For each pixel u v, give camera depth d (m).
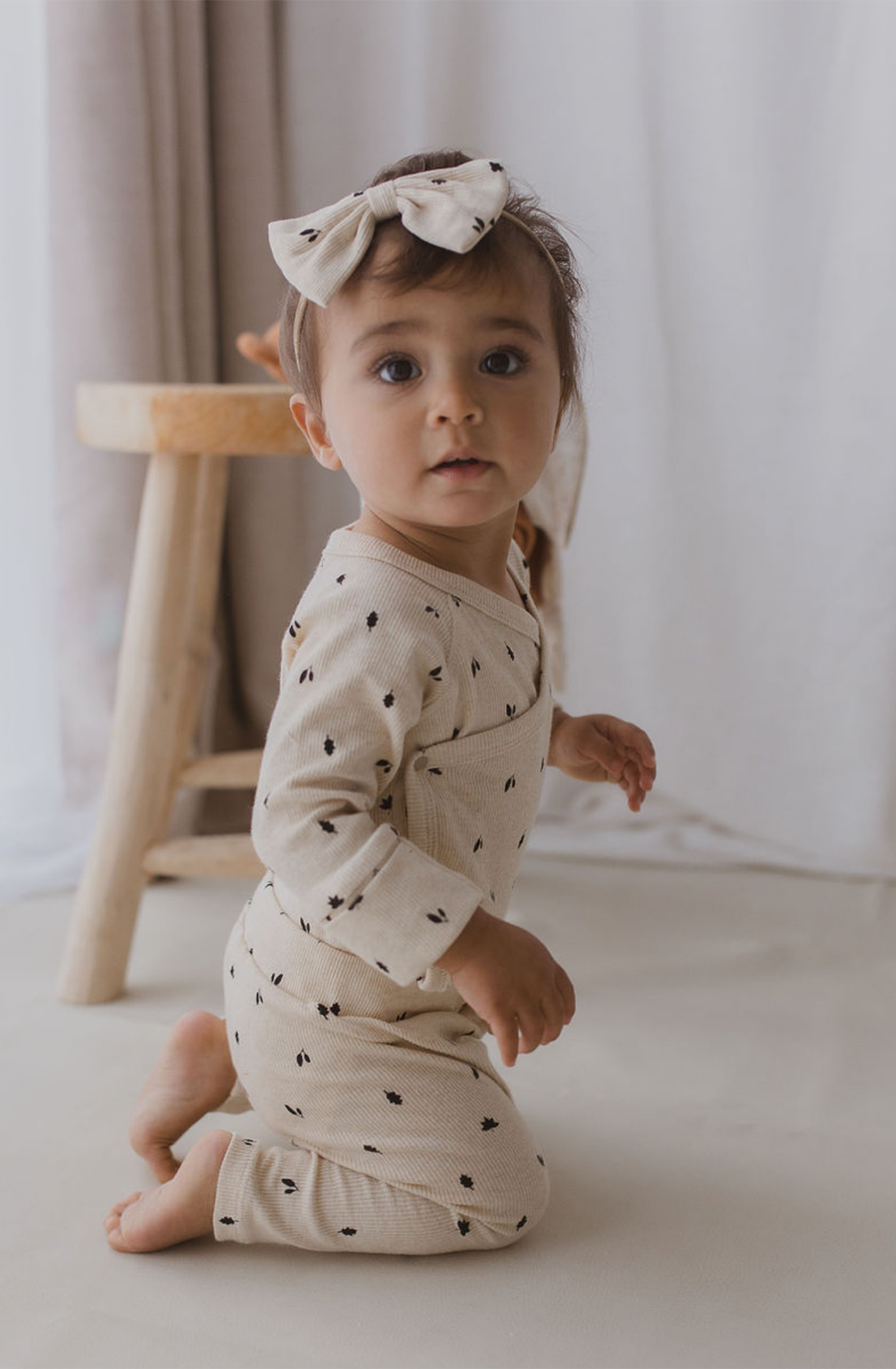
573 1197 0.80
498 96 1.45
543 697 0.79
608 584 1.49
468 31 1.45
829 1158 0.85
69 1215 0.79
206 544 1.24
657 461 1.45
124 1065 0.97
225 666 1.59
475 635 0.74
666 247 1.40
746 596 1.43
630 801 0.88
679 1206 0.80
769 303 1.37
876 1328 0.69
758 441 1.40
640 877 1.38
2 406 1.42
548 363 0.72
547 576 0.99
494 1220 0.73
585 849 1.44
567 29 1.41
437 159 0.78
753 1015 1.06
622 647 1.50
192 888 1.35
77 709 1.45
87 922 1.08
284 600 1.55
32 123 1.38
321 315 0.72
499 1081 0.77
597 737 0.87
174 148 1.42
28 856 1.40
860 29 1.29
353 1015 0.73
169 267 1.43
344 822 0.68
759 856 1.41
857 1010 1.07
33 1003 1.08
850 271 1.33
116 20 1.33
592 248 1.43
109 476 1.41
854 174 1.31
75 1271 0.74
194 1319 0.70
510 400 0.70
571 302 0.77
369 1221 0.73
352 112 1.53
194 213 1.47
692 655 1.46
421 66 1.47
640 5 1.37
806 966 1.16
